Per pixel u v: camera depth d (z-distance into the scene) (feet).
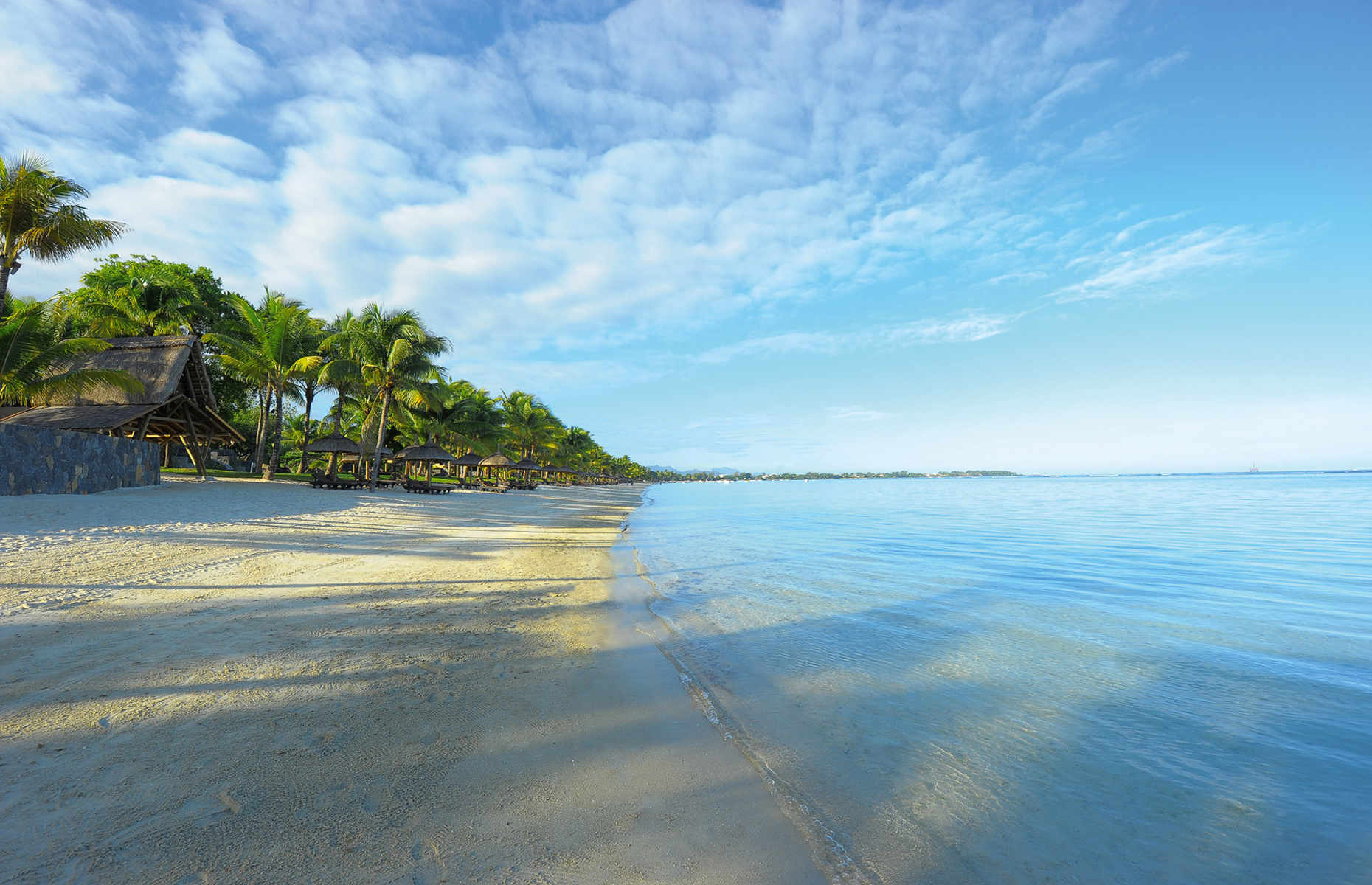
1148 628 26.55
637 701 16.14
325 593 26.96
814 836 10.21
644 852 9.32
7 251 63.10
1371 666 21.36
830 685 18.54
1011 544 60.80
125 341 78.89
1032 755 14.10
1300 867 10.18
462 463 168.96
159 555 32.58
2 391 65.82
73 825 8.94
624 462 632.38
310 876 8.08
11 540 32.76
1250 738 15.38
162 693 14.51
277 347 105.09
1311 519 94.53
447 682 16.53
